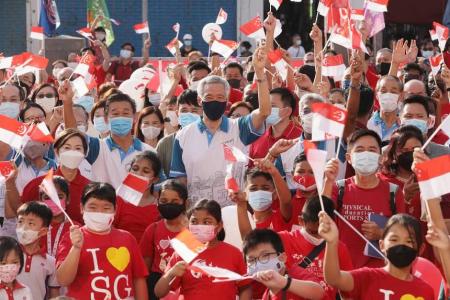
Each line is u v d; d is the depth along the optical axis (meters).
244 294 8.94
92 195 8.81
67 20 28.66
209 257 8.85
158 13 28.86
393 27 27.61
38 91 13.88
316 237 8.62
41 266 9.15
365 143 9.32
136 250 8.96
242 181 10.34
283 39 28.20
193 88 14.32
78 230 8.57
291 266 8.59
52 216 9.23
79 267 8.71
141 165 9.97
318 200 8.55
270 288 8.09
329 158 10.54
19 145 9.46
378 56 17.08
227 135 10.27
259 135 10.30
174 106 13.33
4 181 9.54
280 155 10.67
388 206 9.38
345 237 9.41
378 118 11.74
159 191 9.66
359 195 9.43
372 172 9.32
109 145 10.53
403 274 7.82
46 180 8.77
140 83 14.73
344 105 12.23
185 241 7.91
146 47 20.34
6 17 29.14
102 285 8.71
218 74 15.16
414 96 11.17
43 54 19.97
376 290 7.78
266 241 8.20
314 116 8.45
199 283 8.78
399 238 7.71
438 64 15.39
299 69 14.84
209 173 10.26
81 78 13.34
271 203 9.70
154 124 11.80
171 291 8.95
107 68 19.89
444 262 7.46
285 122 11.24
